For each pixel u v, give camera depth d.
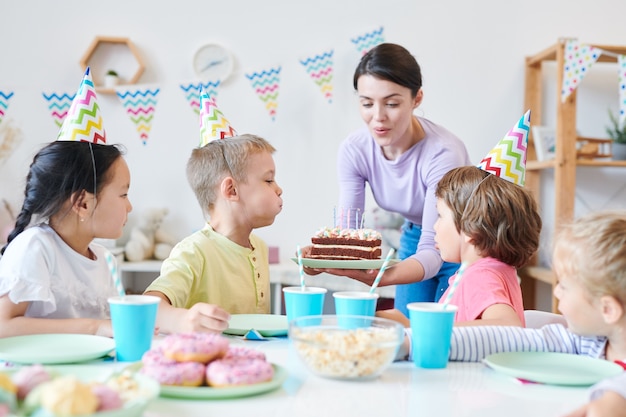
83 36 3.43
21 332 1.20
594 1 3.52
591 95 3.55
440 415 0.76
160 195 3.48
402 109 1.98
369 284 1.73
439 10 3.48
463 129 3.51
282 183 3.51
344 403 0.80
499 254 1.38
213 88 3.44
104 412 0.64
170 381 0.81
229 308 1.58
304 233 3.52
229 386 0.81
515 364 1.00
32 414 0.64
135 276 3.43
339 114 3.50
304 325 0.99
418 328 0.99
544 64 3.52
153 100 3.36
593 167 3.49
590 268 1.00
